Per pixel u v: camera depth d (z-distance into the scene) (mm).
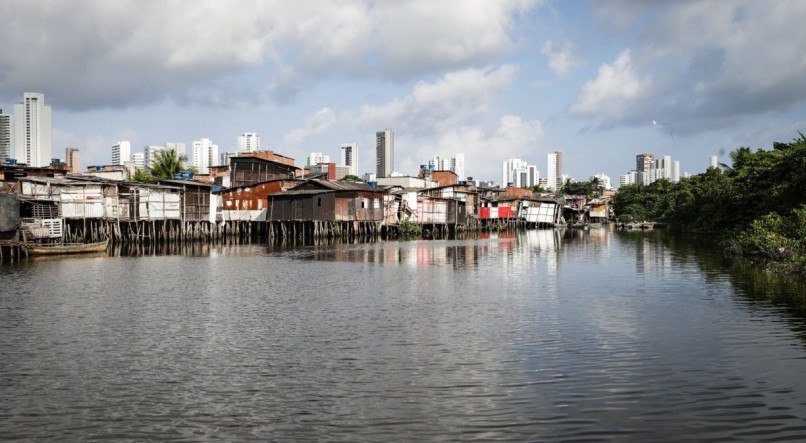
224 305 23781
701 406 11836
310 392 12961
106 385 13602
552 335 17953
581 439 10391
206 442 10461
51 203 49844
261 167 81750
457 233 92312
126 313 22109
